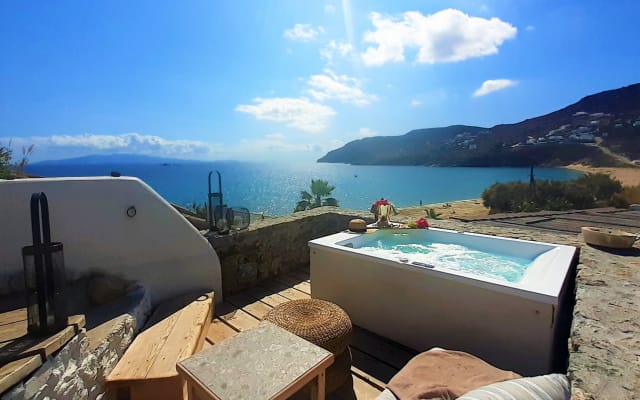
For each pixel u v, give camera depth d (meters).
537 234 3.42
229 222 3.50
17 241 2.17
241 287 3.53
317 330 1.77
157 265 2.77
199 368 1.25
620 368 1.11
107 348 1.79
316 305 2.07
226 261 3.38
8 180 2.15
